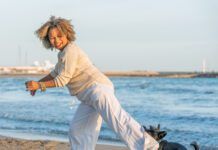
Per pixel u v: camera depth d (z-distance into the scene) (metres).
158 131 4.79
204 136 11.49
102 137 10.79
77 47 4.98
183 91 37.41
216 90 38.28
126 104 23.98
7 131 12.81
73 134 5.19
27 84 4.88
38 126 14.08
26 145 8.97
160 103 24.69
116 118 4.81
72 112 18.58
